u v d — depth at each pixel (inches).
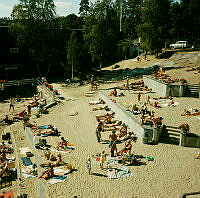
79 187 664.4
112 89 1510.8
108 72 2153.1
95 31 2012.8
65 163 785.6
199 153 786.2
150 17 2132.1
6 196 646.5
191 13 2391.7
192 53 2118.6
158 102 1208.2
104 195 629.6
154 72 1690.5
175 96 1286.9
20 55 2154.3
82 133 1025.5
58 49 2198.6
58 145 901.8
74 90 1765.5
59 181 692.7
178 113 1063.6
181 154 800.9
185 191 625.3
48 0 2090.3
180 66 1776.6
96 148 886.4
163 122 975.0
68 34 2325.3
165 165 743.1
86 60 2426.2
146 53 2385.6
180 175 693.3
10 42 2087.8
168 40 2217.0
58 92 1721.2
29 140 986.7
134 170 727.1
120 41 2893.7
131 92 1418.6
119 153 821.9
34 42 2080.5
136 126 939.3
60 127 1104.2
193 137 837.2
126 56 2770.7
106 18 2095.2
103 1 2049.7
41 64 2242.9
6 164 768.3
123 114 1075.9
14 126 1172.5
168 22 2160.4
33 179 722.8
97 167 759.1
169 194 619.2
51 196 631.2
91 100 1422.2
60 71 2304.4
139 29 2137.1
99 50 2073.1
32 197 642.8
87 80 1975.9
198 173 698.8
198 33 2544.3
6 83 1859.0
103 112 1221.7
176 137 885.2
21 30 2003.0
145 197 614.2
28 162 808.9
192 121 979.3
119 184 669.3
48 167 769.6
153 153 812.0
